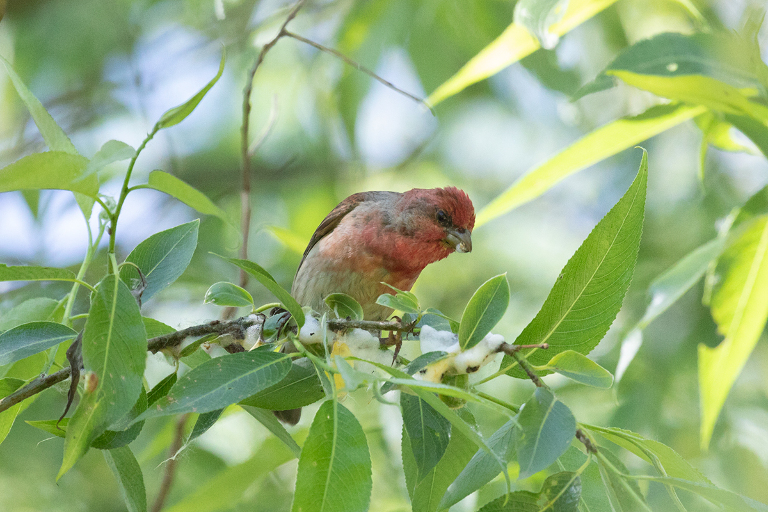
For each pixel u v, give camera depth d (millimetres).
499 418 9859
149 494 11344
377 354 6277
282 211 16281
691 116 8188
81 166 4762
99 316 4664
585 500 5625
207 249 13891
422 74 13305
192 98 4754
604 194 17219
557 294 5516
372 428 10312
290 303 5184
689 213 14352
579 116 16141
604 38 14281
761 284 8352
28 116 15047
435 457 5094
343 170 17312
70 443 4434
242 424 11789
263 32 14664
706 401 8609
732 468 10844
